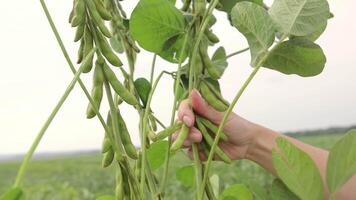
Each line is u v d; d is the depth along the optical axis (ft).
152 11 1.28
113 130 1.14
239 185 1.40
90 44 1.13
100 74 1.13
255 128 1.64
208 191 1.20
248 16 1.17
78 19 1.08
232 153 1.64
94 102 1.08
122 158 1.09
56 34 1.02
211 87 1.29
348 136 1.00
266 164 1.64
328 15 1.13
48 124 0.87
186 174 1.67
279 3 1.18
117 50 1.56
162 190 1.20
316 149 1.67
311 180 1.01
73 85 0.97
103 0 1.33
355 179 1.54
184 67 1.39
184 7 1.44
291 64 1.22
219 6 1.43
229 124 1.59
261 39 1.17
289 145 1.01
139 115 1.30
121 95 1.14
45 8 1.02
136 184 1.11
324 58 1.20
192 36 1.33
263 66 1.23
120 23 1.34
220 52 1.63
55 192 12.30
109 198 1.39
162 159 1.53
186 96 1.30
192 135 1.23
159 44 1.35
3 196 0.77
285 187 1.11
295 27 1.14
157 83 1.28
